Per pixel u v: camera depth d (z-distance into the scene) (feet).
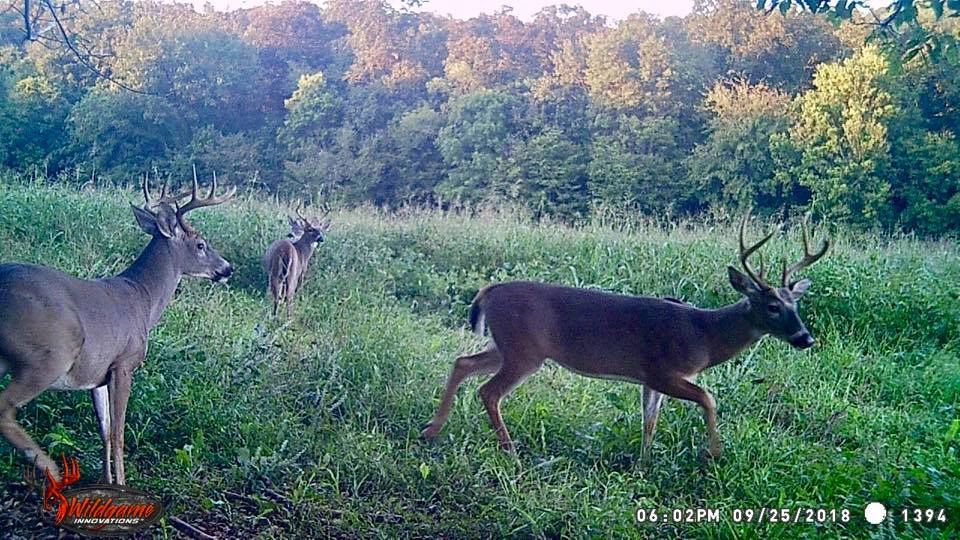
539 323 19.27
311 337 23.00
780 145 77.46
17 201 35.73
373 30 119.24
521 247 38.70
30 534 13.94
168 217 17.93
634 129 89.81
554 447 19.17
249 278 34.81
